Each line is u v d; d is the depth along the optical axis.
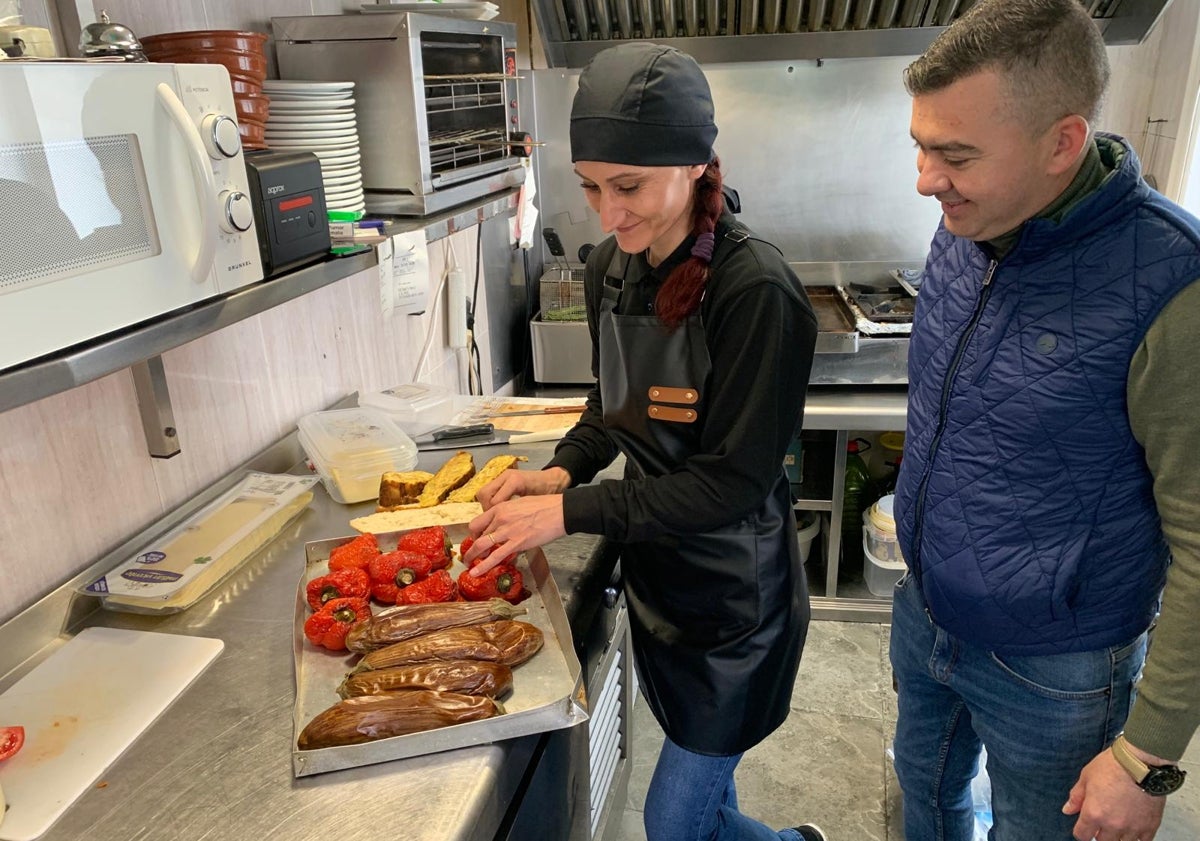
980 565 1.12
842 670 2.40
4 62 0.72
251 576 1.26
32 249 0.75
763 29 2.65
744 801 1.95
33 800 0.82
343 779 0.85
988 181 0.95
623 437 1.27
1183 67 2.45
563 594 1.18
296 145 1.38
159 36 1.14
